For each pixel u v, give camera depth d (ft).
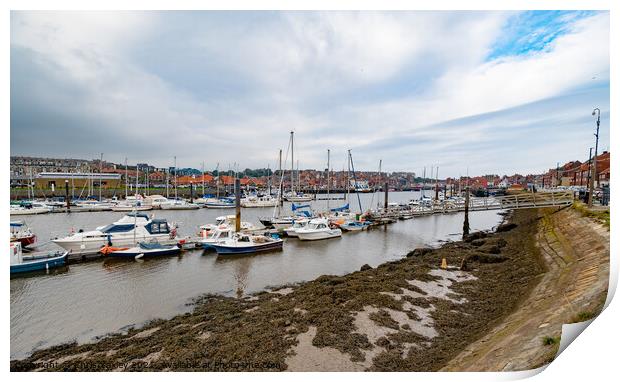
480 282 48.03
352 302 37.04
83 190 197.88
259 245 78.43
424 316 35.27
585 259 42.42
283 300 41.29
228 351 27.63
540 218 102.63
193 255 73.92
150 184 311.27
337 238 101.04
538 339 23.29
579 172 136.98
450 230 122.62
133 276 57.98
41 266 59.26
